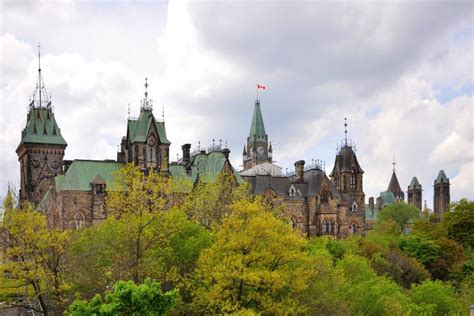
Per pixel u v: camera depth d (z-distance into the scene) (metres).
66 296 65.19
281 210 118.06
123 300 44.19
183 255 70.06
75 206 121.31
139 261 64.94
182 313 63.53
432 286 85.69
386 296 73.06
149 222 66.19
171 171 133.62
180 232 72.44
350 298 71.44
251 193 140.38
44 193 135.88
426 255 116.19
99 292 65.12
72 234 72.06
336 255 102.00
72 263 65.44
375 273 88.56
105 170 127.88
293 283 60.94
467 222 133.00
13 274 57.44
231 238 61.66
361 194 169.62
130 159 131.25
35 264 58.72
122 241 67.12
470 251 126.00
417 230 140.38
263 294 59.72
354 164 170.62
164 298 45.44
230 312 57.56
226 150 142.50
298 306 61.44
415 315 75.38
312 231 146.12
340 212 150.75
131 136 131.25
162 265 66.81
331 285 67.25
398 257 107.06
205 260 62.28
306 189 149.50
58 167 140.88
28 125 141.75
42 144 139.50
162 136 133.12
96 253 66.94
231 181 118.06
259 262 61.16
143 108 134.25
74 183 122.75
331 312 65.50
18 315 72.06
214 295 58.41
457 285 109.69
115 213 71.31
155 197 69.19
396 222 176.88
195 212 88.50
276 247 61.66
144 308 44.16
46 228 63.94
